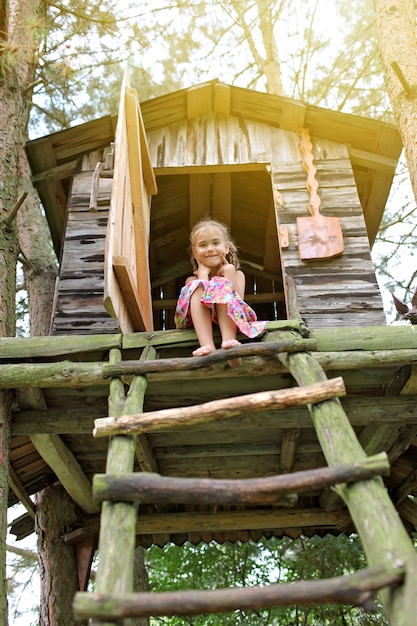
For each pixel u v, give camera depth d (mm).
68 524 4023
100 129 4598
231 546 6973
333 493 3852
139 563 5344
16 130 4090
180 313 3055
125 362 2617
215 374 2734
